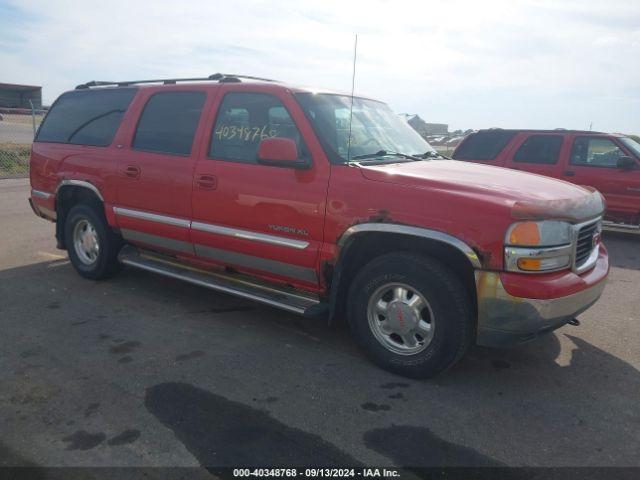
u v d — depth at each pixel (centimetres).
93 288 555
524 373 388
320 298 418
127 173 510
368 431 309
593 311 525
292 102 422
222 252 457
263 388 356
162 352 408
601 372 392
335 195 383
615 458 288
